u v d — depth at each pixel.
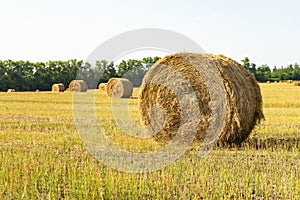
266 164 9.63
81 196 7.17
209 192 7.55
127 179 7.95
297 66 93.81
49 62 77.31
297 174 8.47
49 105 27.31
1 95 42.47
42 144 12.03
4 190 7.50
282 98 34.00
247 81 12.56
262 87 52.62
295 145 11.65
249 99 12.28
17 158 9.75
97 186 7.57
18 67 76.06
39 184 7.91
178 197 7.26
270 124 16.58
